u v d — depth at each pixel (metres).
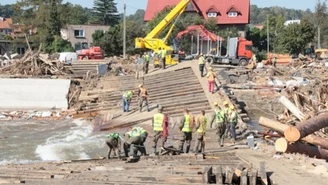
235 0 79.19
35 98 34.00
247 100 33.69
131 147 16.78
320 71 45.47
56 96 34.12
